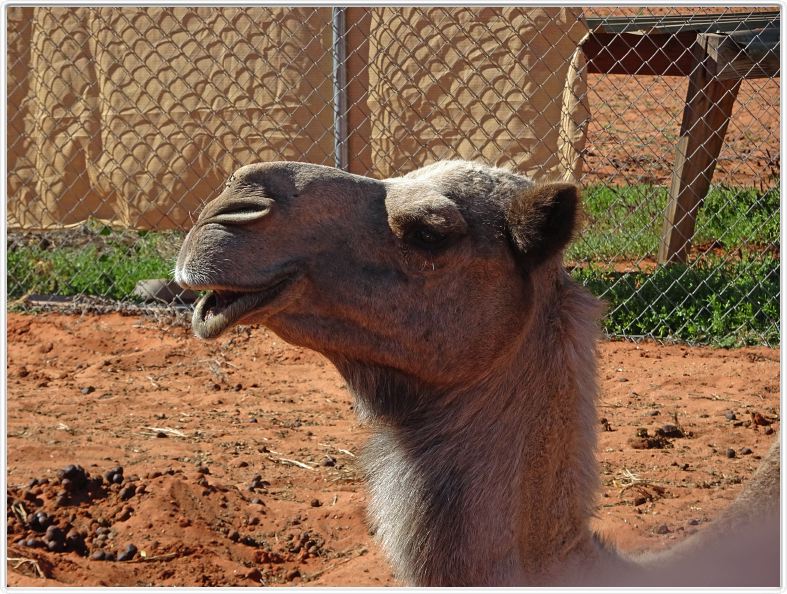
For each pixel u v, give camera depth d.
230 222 3.26
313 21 8.71
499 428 3.37
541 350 3.43
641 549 4.12
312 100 8.78
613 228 10.52
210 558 4.68
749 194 11.80
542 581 3.34
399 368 3.46
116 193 9.46
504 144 8.31
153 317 9.18
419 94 8.50
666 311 8.87
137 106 9.29
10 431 6.31
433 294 3.40
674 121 14.95
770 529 3.50
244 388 7.61
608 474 5.80
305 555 4.89
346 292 3.38
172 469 5.55
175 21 9.10
